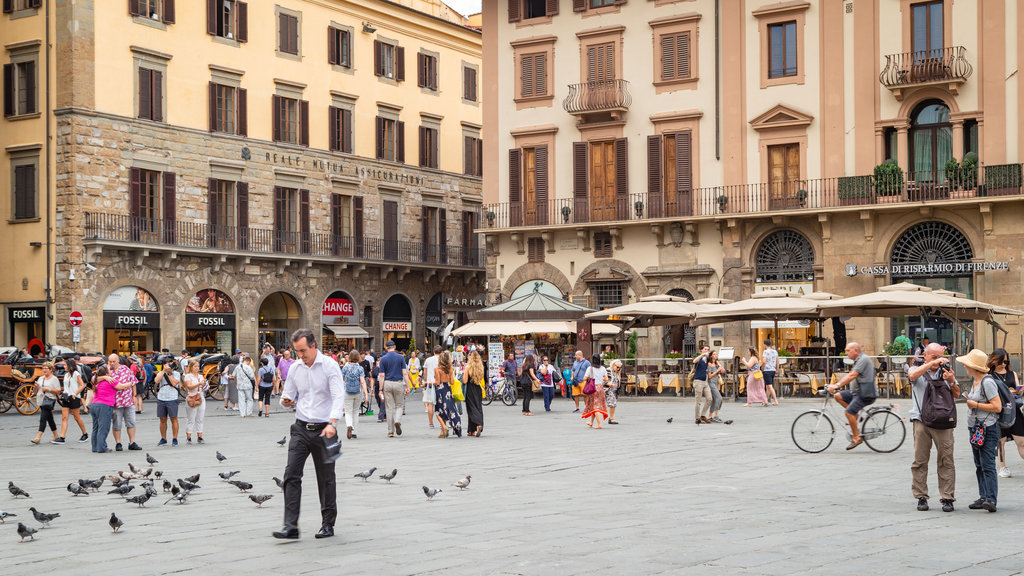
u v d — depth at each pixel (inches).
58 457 849.5
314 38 2087.8
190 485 585.6
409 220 2284.7
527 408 1291.8
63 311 1691.7
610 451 822.5
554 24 1839.3
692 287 1717.5
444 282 2384.4
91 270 1706.4
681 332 1747.0
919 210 1553.9
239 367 1326.3
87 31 1712.6
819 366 1390.3
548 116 1843.0
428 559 396.8
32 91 1739.7
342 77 2139.5
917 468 524.4
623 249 1776.6
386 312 2256.4
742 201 1683.1
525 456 794.2
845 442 860.0
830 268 1617.9
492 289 1887.3
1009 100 1515.7
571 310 1540.4
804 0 1644.9
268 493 608.1
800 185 1644.9
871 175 1585.9
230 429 1123.9
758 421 1092.5
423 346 2324.1
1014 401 623.8
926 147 1581.0
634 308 1462.8
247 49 1961.1
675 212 1733.5
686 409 1304.1
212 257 1873.8
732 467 709.9
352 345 2174.0
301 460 450.6
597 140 1800.0
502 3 1886.1
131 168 1769.2
